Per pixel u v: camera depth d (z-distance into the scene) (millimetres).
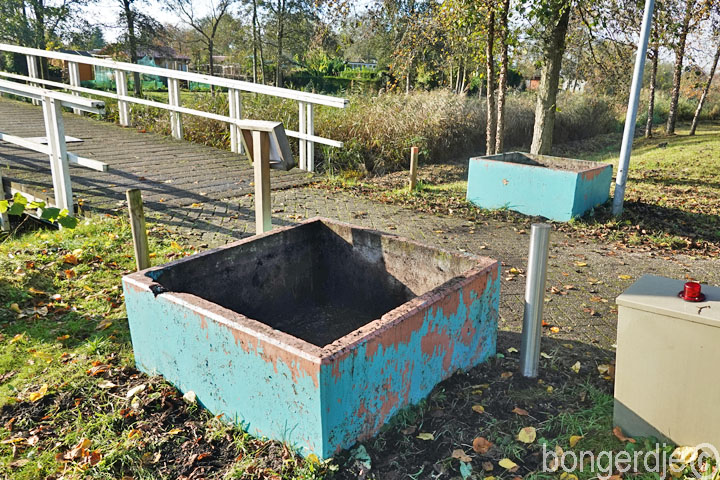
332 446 2521
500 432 2838
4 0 25312
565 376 3414
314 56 30250
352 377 2520
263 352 2578
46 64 24500
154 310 3094
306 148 9594
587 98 21547
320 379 2363
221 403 2908
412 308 2834
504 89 10328
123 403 3080
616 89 14117
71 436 2828
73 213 6184
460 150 14641
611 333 4086
